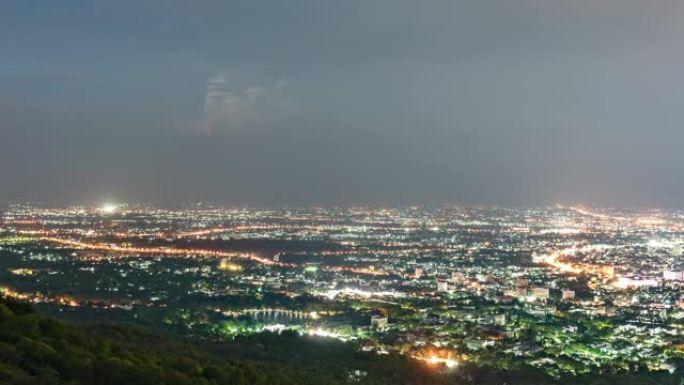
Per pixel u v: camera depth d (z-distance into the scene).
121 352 132.00
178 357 146.50
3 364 111.75
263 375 149.62
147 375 121.75
